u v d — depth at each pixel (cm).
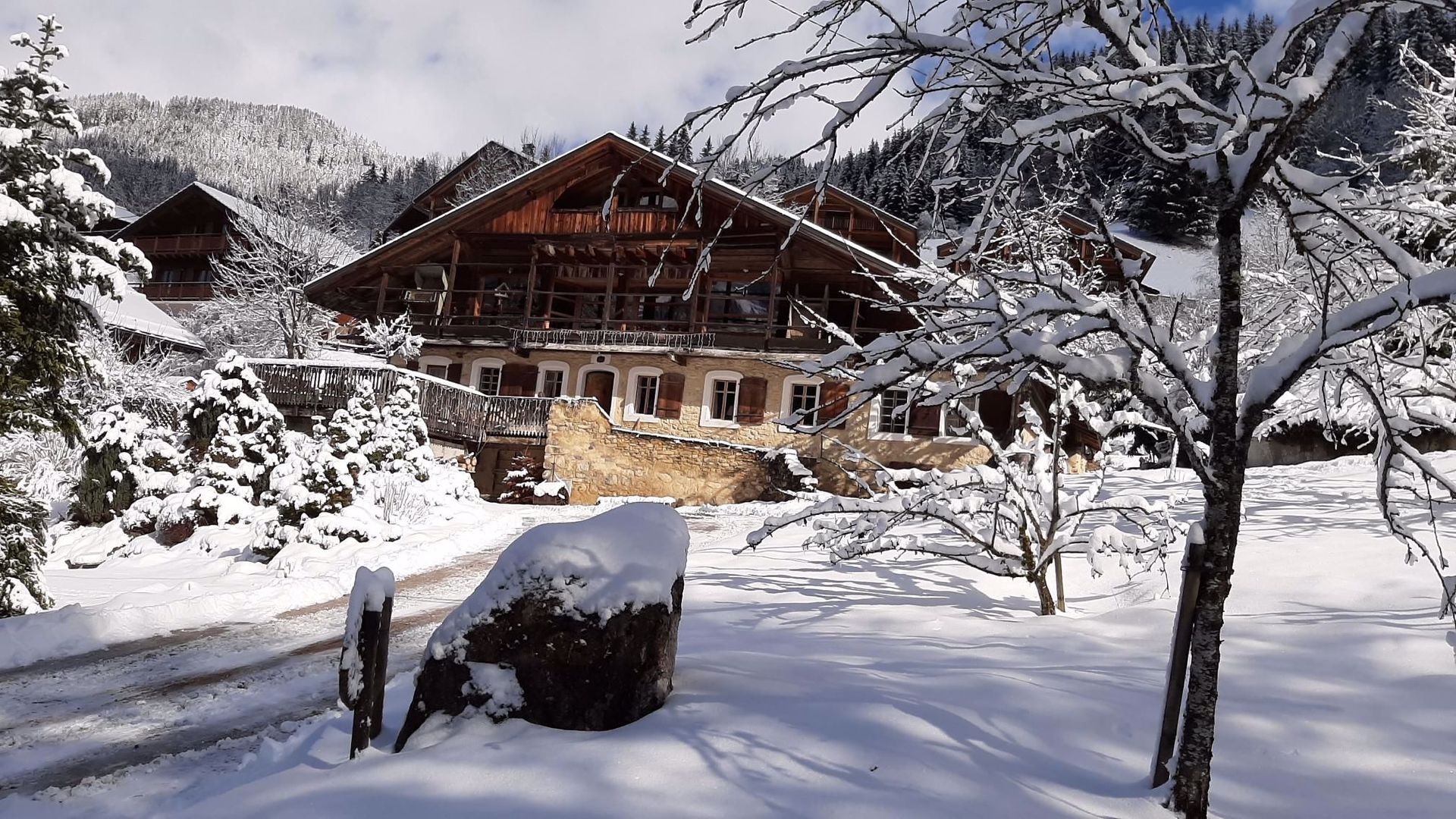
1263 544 941
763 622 716
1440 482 387
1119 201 475
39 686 665
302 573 1275
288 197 4031
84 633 829
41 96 1165
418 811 301
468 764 339
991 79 338
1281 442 2239
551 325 3098
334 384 2495
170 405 2995
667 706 404
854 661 543
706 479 2345
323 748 419
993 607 768
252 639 853
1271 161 314
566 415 2481
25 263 1117
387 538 1491
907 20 336
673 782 321
